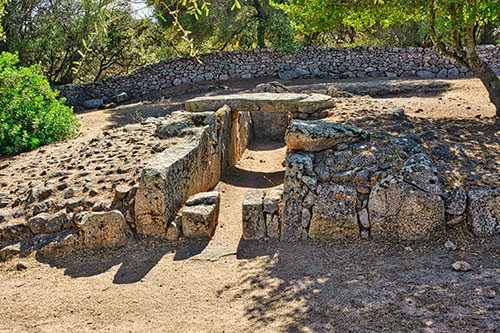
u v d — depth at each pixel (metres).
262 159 9.02
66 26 16.08
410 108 8.52
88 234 4.77
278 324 3.30
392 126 6.32
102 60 18.73
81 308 3.75
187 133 6.32
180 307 3.69
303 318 3.34
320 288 3.76
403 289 3.60
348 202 4.73
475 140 5.90
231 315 3.51
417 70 15.78
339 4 7.31
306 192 4.89
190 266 4.37
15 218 5.04
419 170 4.70
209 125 6.64
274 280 3.98
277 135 10.91
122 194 5.03
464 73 15.33
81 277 4.27
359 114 7.07
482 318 3.06
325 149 5.48
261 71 16.67
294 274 4.07
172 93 15.77
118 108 14.39
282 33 16.81
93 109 15.00
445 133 6.23
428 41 16.61
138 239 4.90
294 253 4.48
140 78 16.41
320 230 4.71
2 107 7.70
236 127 8.43
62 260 4.61
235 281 4.05
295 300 3.61
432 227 4.50
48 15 15.97
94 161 6.00
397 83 13.44
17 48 15.45
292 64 16.55
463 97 10.97
